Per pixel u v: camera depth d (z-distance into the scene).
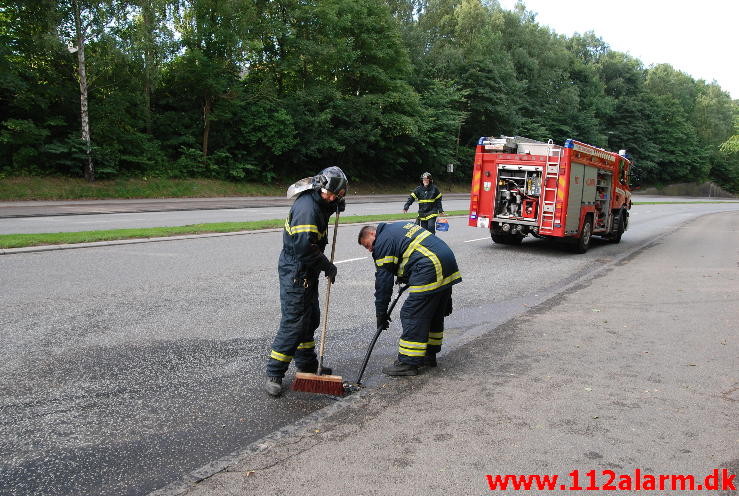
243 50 28.50
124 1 22.94
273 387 4.08
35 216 15.89
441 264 4.48
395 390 4.22
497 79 48.22
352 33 36.16
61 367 4.46
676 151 81.38
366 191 38.88
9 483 2.82
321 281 8.35
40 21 22.64
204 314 6.18
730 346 5.43
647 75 91.88
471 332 5.97
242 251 10.45
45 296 6.57
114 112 25.00
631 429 3.50
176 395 4.04
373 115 35.12
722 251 13.97
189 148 30.05
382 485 2.79
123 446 3.25
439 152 44.09
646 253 13.55
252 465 3.00
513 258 11.96
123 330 5.48
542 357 5.06
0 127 23.52
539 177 12.57
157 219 16.06
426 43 49.16
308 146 32.94
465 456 3.12
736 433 3.46
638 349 5.31
